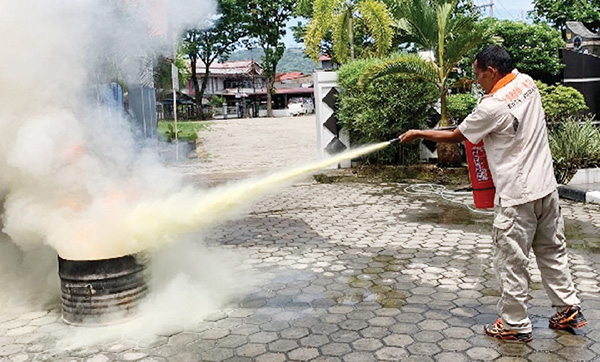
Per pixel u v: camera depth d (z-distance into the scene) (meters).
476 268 5.03
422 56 10.05
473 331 3.69
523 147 3.39
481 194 3.67
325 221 7.18
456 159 9.91
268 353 3.48
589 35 14.19
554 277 3.58
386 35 11.98
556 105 10.18
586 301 4.14
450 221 6.94
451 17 10.37
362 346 3.53
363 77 9.42
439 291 4.48
